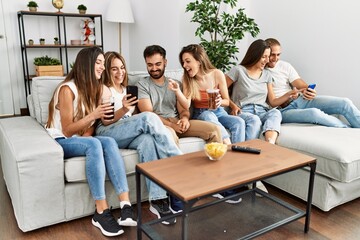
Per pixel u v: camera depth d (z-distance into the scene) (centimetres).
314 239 169
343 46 284
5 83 435
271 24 351
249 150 168
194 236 168
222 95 241
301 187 204
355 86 279
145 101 216
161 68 217
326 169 189
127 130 188
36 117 216
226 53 326
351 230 178
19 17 421
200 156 163
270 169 146
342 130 225
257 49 251
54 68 417
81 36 473
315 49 308
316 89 314
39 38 445
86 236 170
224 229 174
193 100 236
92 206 183
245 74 257
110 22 491
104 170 173
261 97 261
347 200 201
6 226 179
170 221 180
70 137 183
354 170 183
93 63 187
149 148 185
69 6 454
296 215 169
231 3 318
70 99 182
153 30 430
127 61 516
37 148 163
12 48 430
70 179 172
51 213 171
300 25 319
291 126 240
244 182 134
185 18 371
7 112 444
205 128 210
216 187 128
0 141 216
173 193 125
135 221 168
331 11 289
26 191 161
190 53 226
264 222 181
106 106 182
